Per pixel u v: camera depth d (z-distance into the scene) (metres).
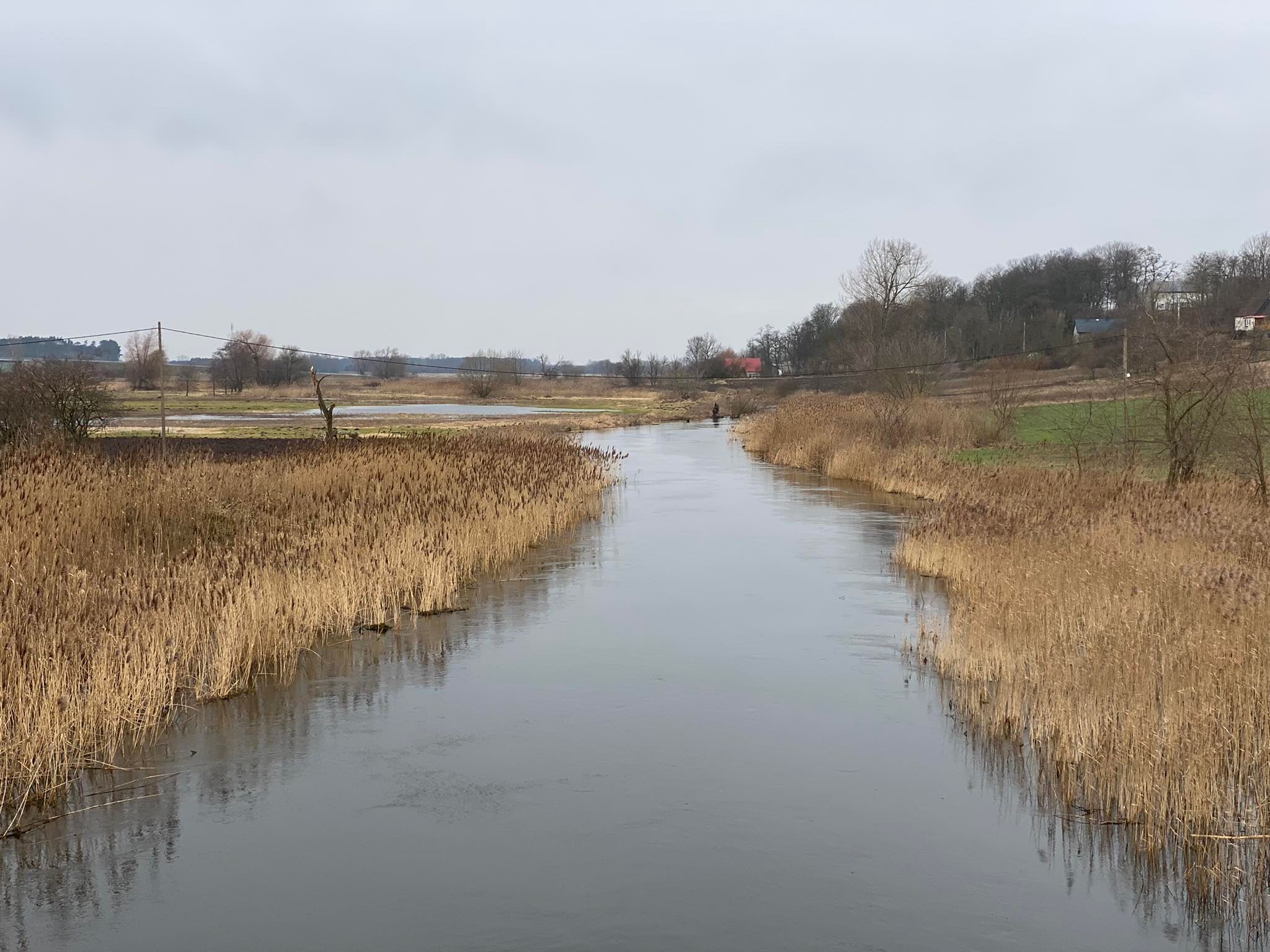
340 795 8.11
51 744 8.25
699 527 21.77
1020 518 16.62
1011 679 9.99
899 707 10.12
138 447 27.86
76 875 6.91
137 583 11.51
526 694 10.54
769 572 16.88
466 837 7.39
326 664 11.63
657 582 16.08
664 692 10.59
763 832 7.43
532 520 19.81
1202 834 6.87
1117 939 6.07
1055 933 6.14
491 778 8.41
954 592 14.81
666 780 8.37
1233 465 20.39
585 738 9.30
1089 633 10.43
